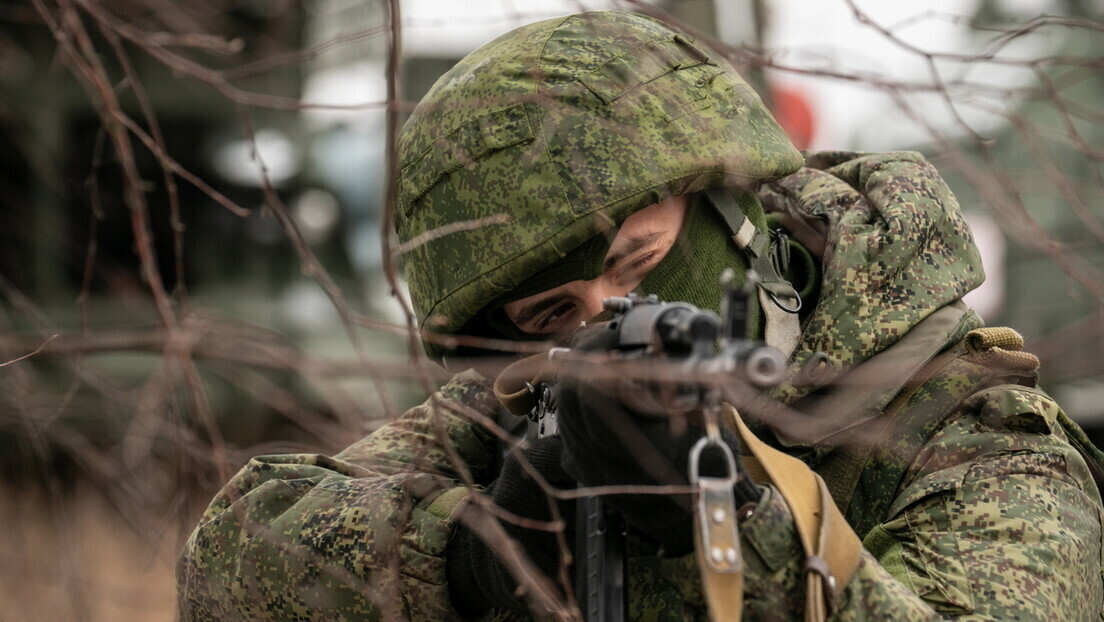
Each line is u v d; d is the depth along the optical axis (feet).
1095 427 25.91
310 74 28.58
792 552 7.48
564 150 9.55
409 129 10.53
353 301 33.63
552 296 9.74
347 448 11.41
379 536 9.56
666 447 7.24
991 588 7.98
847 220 9.72
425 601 9.41
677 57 10.06
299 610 9.73
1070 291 11.14
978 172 11.13
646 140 9.48
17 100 29.76
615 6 10.50
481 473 11.19
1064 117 11.27
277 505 10.21
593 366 7.13
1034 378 9.23
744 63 10.93
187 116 32.04
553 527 8.23
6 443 17.87
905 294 9.28
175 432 12.07
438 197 10.08
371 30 11.84
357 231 34.58
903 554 8.43
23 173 31.22
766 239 9.87
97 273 31.50
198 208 33.27
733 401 7.41
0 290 15.78
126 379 20.18
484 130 9.82
